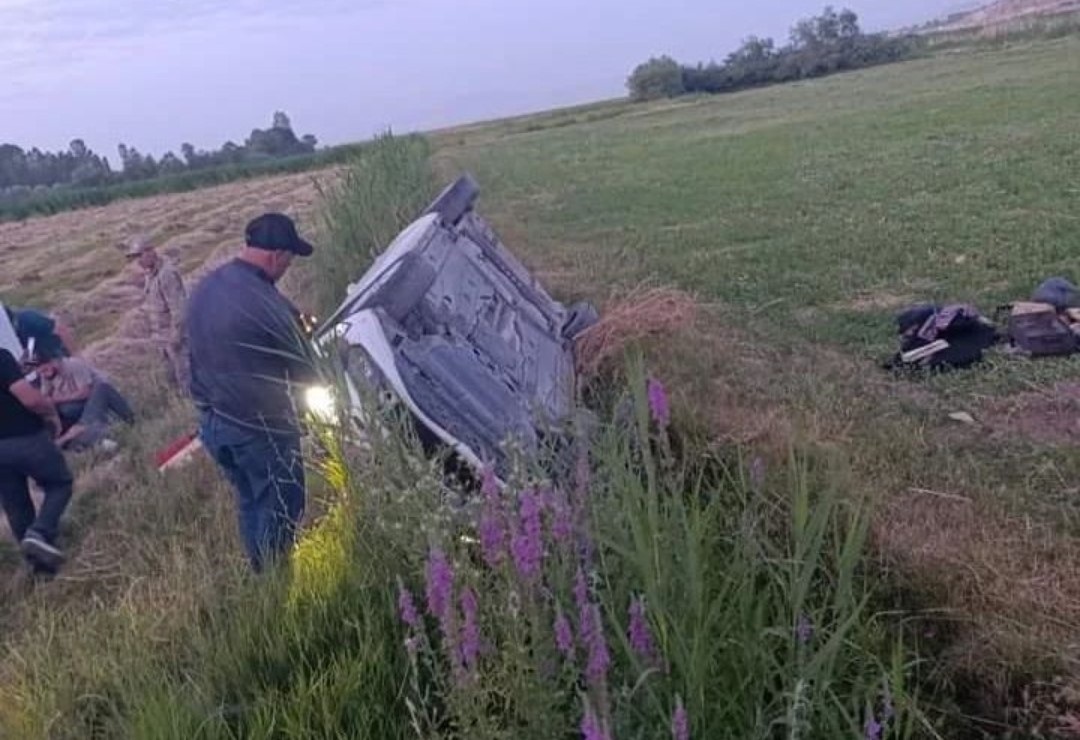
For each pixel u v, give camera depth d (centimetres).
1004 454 557
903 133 2241
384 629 389
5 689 424
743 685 302
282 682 385
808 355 769
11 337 866
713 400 622
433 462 416
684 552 330
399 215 1152
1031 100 2542
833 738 294
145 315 1341
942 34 7125
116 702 393
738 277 1041
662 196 1775
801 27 7388
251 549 511
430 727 309
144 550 601
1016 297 860
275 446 503
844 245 1127
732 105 4809
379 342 482
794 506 380
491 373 540
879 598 399
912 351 718
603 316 789
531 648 305
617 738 277
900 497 484
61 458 660
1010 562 411
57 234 3288
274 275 514
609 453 377
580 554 336
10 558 675
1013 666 359
